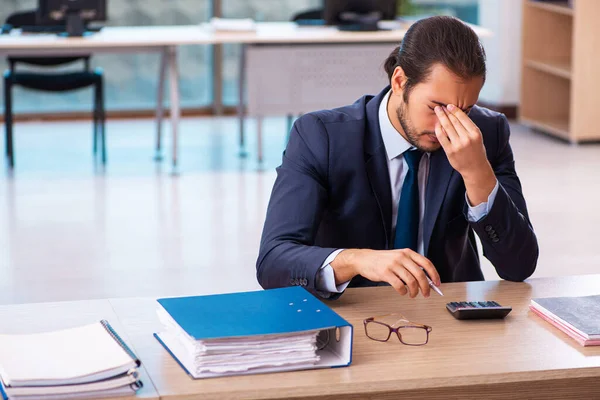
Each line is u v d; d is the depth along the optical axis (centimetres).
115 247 490
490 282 226
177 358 174
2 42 617
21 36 648
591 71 731
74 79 673
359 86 684
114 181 631
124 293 421
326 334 181
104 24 855
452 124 202
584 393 193
